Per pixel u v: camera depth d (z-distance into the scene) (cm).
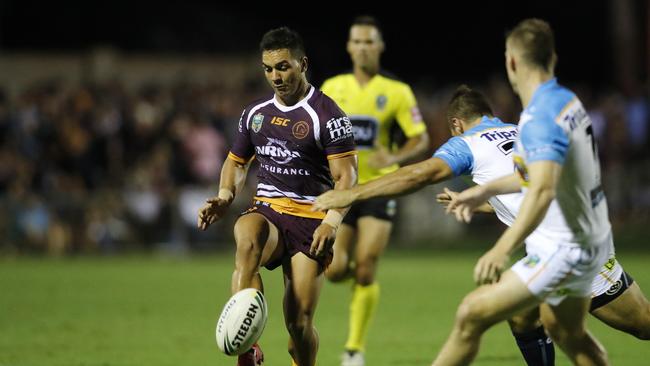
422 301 4322
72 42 10106
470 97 2247
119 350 3045
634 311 2322
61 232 6700
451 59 11388
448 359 1881
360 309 2881
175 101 7181
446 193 1944
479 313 1842
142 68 8800
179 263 6362
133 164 6919
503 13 11300
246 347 2020
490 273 1734
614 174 7144
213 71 9025
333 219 2183
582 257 1852
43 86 7462
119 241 6844
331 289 4969
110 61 8631
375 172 3272
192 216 6881
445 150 2041
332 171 2256
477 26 11362
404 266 6075
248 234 2211
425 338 3306
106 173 6850
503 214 2156
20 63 8475
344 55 10819
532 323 2212
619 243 6900
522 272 1850
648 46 9394
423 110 7525
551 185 1739
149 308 4122
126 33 10312
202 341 3238
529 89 1834
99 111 6925
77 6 10231
